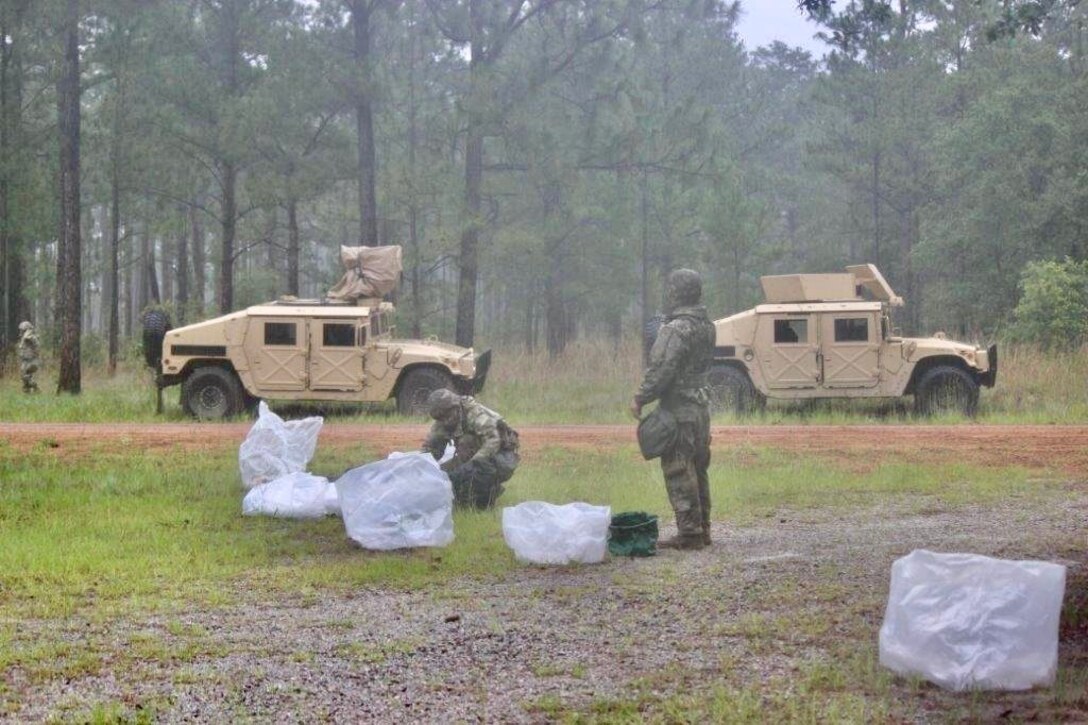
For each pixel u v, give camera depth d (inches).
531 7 1024.2
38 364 922.7
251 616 273.7
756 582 300.0
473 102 968.9
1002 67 1475.1
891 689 212.5
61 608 279.7
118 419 719.7
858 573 308.2
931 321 1549.0
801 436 609.0
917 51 1411.2
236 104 1090.1
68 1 954.7
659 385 341.1
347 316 716.7
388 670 230.5
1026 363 844.0
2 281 1280.8
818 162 1507.1
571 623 264.8
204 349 722.2
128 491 454.9
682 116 1016.2
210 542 360.5
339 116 1333.7
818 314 724.7
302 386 719.1
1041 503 420.2
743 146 1648.6
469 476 402.3
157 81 1130.0
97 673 228.5
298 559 339.3
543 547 327.9
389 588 302.5
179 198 1240.8
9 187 1230.3
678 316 344.8
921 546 344.2
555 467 504.7
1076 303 1080.8
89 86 1266.0
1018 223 1366.9
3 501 429.1
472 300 1032.2
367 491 358.0
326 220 1433.3
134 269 2399.1
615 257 1270.9
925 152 1493.6
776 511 413.7
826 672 222.4
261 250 1956.2
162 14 1144.2
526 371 942.4
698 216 1241.4
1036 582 214.1
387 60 1326.3
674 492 347.9
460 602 286.0
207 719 202.5
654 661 234.1
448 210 1048.2
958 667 213.0
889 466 501.7
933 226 1466.5
